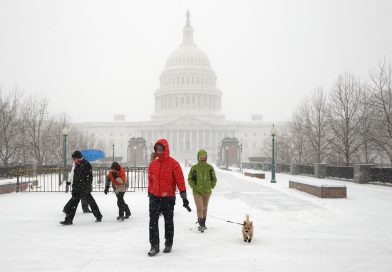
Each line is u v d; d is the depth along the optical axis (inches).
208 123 6343.5
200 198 396.8
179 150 6230.3
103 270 257.0
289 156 2549.2
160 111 7047.2
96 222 446.3
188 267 265.1
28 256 293.4
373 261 282.2
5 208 567.5
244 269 260.7
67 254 299.0
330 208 567.2
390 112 1595.7
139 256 293.9
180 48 7406.5
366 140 1615.4
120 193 459.5
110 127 6756.9
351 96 1685.5
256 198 706.2
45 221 453.1
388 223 440.8
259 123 6668.3
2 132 1758.1
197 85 6929.1
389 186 969.5
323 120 1932.8
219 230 399.9
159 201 309.9
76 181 431.8
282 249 317.1
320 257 292.8
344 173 1176.2
